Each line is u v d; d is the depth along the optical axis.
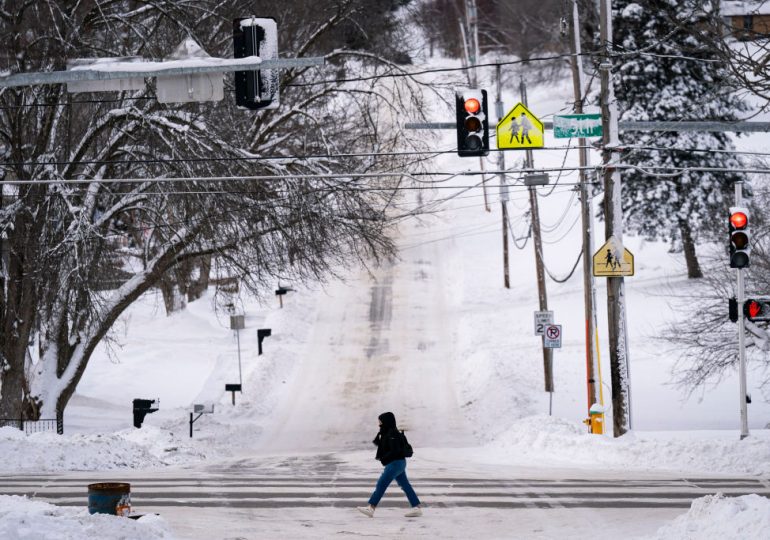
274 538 52.84
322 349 185.00
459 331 194.50
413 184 198.62
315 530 55.56
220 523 57.38
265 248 119.06
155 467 91.38
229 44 125.56
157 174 118.75
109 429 135.50
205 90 56.28
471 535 54.34
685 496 66.69
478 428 133.12
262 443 127.19
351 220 121.88
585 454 94.31
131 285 129.38
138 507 62.97
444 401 150.62
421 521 58.72
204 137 114.06
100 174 123.50
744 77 63.34
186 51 57.09
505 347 178.00
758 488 69.94
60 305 122.12
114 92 120.12
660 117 194.62
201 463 97.25
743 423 91.88
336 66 141.75
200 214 117.88
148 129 115.31
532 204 149.50
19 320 125.62
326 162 122.69
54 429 129.12
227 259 119.50
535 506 63.47
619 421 98.69
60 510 50.06
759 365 144.38
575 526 56.72
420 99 136.25
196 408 125.50
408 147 134.25
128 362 188.75
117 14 115.69
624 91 197.12
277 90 55.97
